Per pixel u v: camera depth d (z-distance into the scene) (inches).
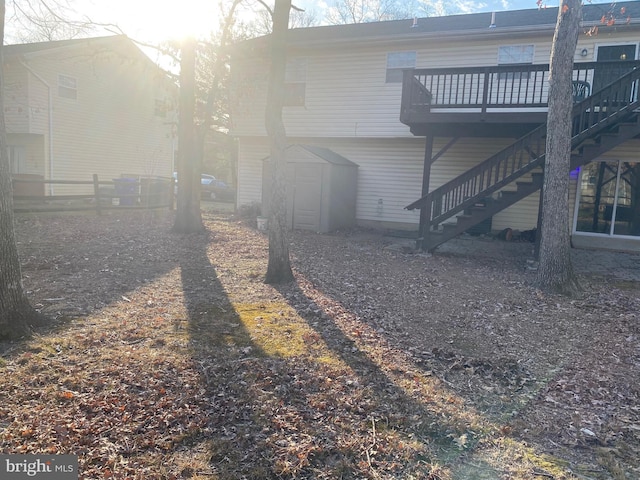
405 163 584.1
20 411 127.8
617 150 484.4
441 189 415.2
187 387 147.4
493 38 506.0
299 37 616.7
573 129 384.5
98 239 414.3
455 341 205.8
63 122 724.0
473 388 160.6
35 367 153.3
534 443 127.3
